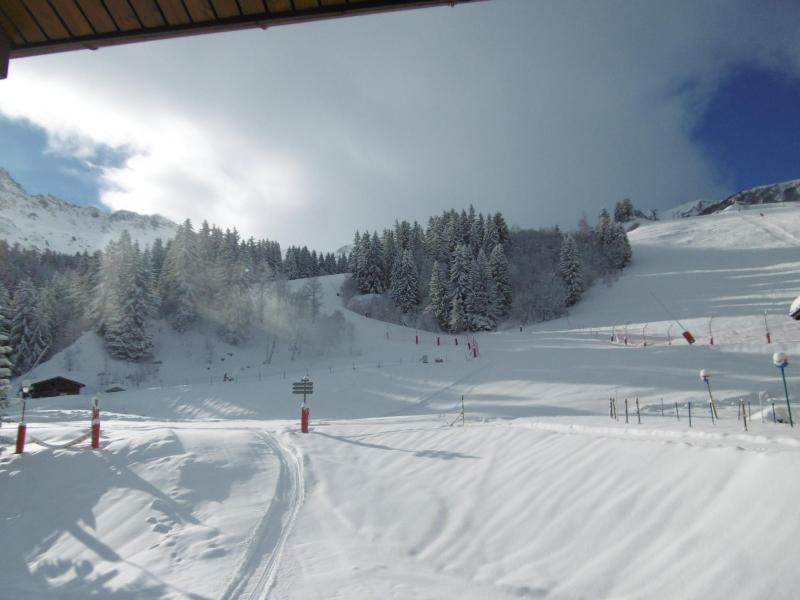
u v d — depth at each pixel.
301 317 62.59
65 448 10.10
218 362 57.28
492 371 30.00
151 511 7.11
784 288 54.34
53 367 52.69
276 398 29.16
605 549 4.43
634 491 5.14
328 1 5.28
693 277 70.31
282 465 9.33
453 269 69.81
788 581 3.15
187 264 64.19
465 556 5.07
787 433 5.78
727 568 3.50
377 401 26.98
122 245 57.72
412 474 8.39
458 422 15.43
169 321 63.97
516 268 88.94
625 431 7.18
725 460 4.85
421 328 71.88
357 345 57.72
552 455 7.23
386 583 4.62
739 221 104.00
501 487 6.73
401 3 5.23
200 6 5.32
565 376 25.22
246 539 6.02
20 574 5.78
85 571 5.64
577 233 101.25
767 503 3.91
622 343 37.06
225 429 13.23
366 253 91.62
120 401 31.89
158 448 9.75
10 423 15.95
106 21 5.48
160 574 5.23
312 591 4.55
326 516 6.72
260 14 5.40
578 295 73.75
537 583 4.22
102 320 57.72
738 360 22.75
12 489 8.45
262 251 104.62
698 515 4.29
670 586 3.60
